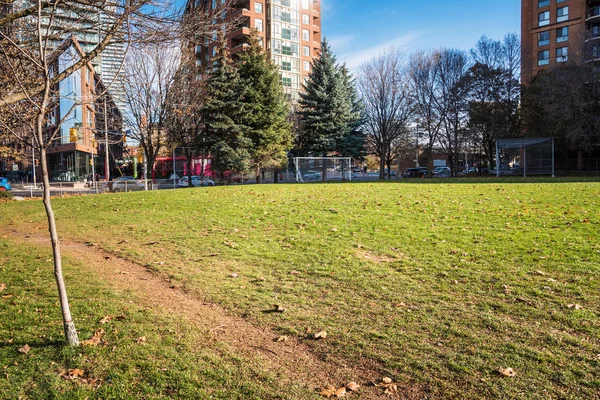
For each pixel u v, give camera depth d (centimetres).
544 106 3781
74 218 1435
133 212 1488
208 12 670
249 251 867
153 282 694
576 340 435
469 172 5419
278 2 7056
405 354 425
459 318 504
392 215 1167
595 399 340
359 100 4916
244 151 3475
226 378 385
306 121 4262
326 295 604
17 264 827
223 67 3412
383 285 632
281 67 7094
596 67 3662
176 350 441
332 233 984
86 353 432
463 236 891
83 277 726
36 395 361
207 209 1438
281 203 1496
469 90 4403
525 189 1731
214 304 583
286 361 421
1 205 1933
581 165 4050
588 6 5228
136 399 352
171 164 5422
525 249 766
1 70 718
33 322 518
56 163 5906
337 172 3797
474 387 364
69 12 610
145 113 3173
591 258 691
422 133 4791
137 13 589
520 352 418
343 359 422
